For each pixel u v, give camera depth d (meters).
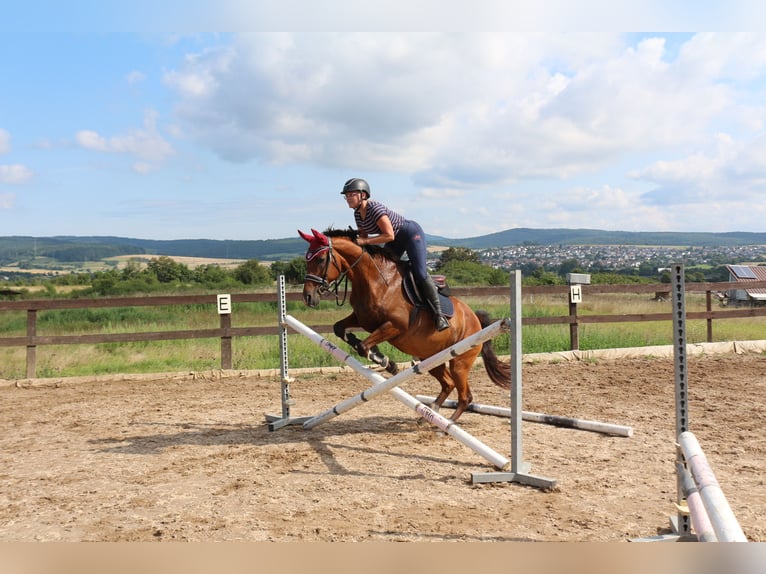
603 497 3.96
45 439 5.79
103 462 4.93
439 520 3.53
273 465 4.79
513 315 4.38
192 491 4.14
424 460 4.91
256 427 6.22
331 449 5.27
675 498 3.94
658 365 9.95
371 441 5.56
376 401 7.57
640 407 6.95
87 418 6.73
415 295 5.57
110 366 10.27
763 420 6.18
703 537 2.33
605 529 3.38
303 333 6.11
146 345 12.34
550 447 5.28
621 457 4.95
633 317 11.04
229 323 9.76
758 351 11.21
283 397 6.30
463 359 5.98
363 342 5.43
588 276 10.79
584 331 12.53
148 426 6.30
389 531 3.36
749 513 3.60
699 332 13.56
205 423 6.43
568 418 5.91
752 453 5.00
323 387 8.65
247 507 3.79
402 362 10.44
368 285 5.42
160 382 9.12
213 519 3.58
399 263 5.68
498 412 6.50
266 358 10.60
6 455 5.22
